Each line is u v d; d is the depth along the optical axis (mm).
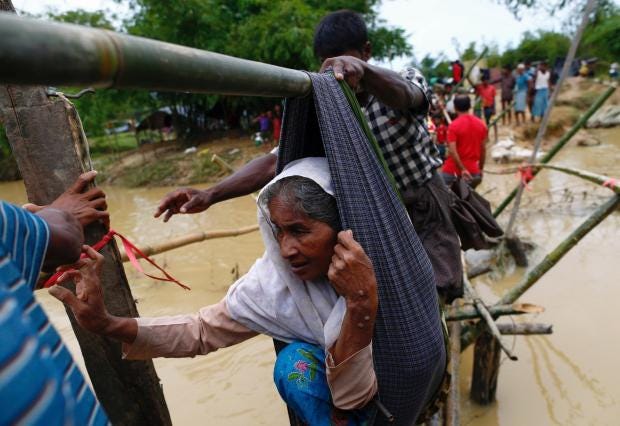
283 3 13633
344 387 1279
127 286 1697
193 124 17281
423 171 2096
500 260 5156
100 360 1745
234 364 3910
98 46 672
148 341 1456
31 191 1565
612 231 5816
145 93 16453
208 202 1857
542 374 3549
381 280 1354
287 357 1416
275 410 3348
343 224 1300
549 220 6395
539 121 12820
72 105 1558
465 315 2938
